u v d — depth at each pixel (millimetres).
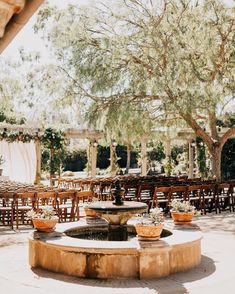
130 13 13766
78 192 9844
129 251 5152
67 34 13633
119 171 26094
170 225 6785
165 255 5297
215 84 12992
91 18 13680
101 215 6312
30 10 2004
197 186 11352
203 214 11578
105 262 5211
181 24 13117
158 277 5223
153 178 16109
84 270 5266
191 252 5715
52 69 14555
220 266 5824
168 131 16656
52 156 18766
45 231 5926
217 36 14242
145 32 13047
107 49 13305
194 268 5723
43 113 15695
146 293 4570
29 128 18016
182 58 12789
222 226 9500
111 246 5227
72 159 35281
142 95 13875
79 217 10266
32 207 9406
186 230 6449
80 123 15297
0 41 2322
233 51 13758
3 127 17641
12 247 7219
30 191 9695
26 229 9094
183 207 6781
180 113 13773
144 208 6402
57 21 14117
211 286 4863
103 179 15789
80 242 5496
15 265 5895
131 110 13523
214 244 7426
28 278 5207
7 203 11586
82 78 14086
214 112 14195
